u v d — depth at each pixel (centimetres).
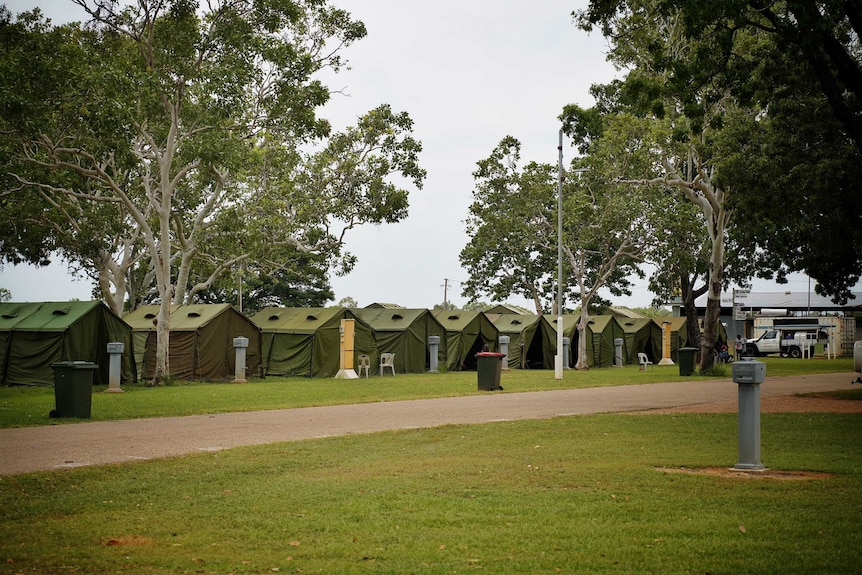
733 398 2588
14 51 2736
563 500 990
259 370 3850
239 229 3512
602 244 4884
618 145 3906
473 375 4169
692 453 1375
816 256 2769
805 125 2534
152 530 857
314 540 814
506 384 3378
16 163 3050
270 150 3634
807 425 1772
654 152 3838
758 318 7581
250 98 3206
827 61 2345
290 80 3139
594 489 1062
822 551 748
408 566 716
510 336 5000
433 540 808
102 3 2897
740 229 4666
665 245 4659
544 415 2044
